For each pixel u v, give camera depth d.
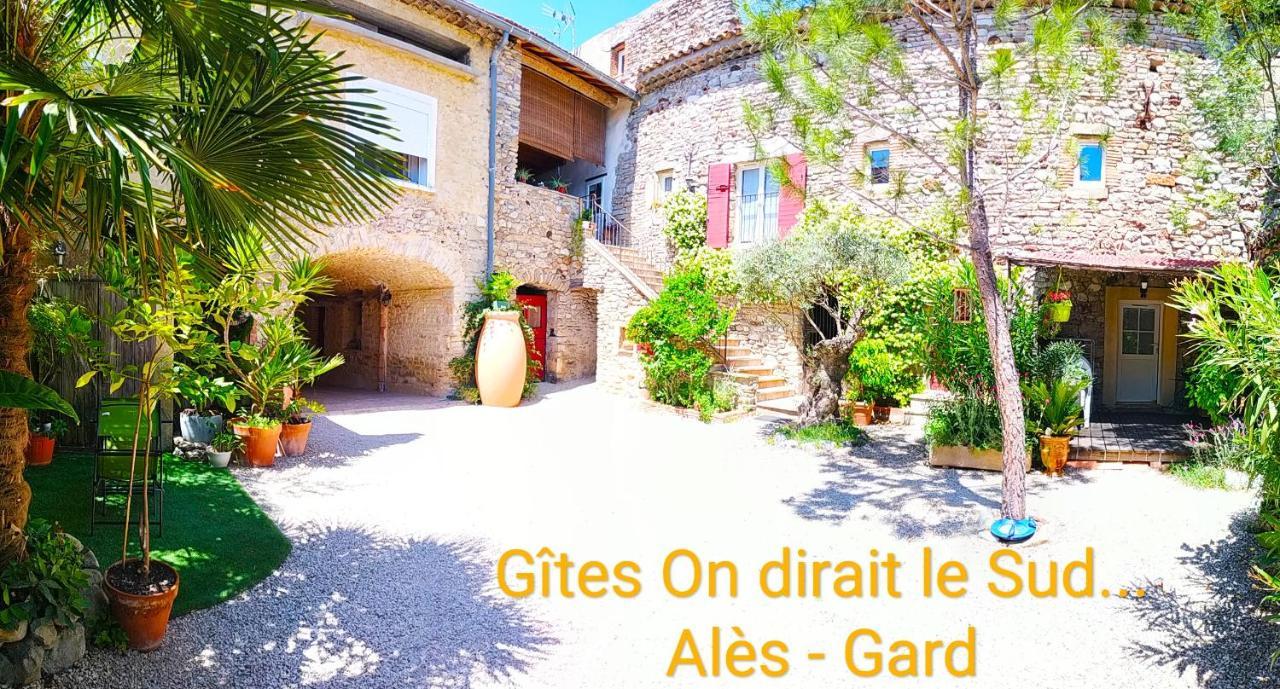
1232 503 6.22
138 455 5.05
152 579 3.56
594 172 16.12
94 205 2.81
